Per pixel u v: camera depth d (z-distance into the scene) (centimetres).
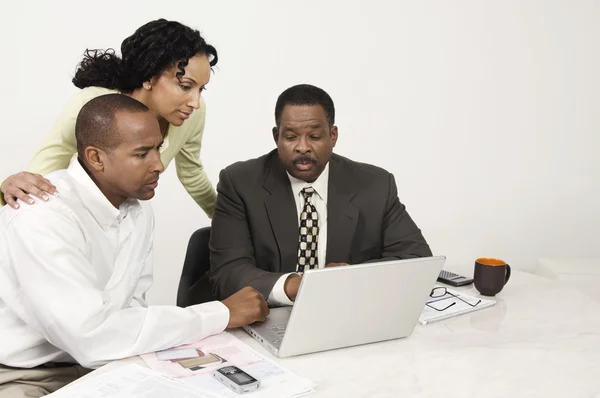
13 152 342
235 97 361
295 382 127
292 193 198
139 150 150
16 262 143
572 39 370
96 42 343
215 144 363
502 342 150
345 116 369
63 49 340
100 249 160
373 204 202
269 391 123
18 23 333
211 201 243
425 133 374
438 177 378
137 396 118
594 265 362
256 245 197
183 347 145
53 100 343
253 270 184
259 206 196
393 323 150
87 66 188
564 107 376
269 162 204
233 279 184
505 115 375
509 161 379
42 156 187
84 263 147
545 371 134
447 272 201
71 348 139
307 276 132
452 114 374
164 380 125
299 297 134
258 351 145
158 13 347
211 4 351
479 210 383
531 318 166
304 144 180
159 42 174
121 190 156
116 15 343
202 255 210
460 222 383
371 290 141
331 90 367
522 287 192
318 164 184
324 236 198
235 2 352
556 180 382
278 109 184
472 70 371
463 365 137
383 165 375
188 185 235
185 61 177
